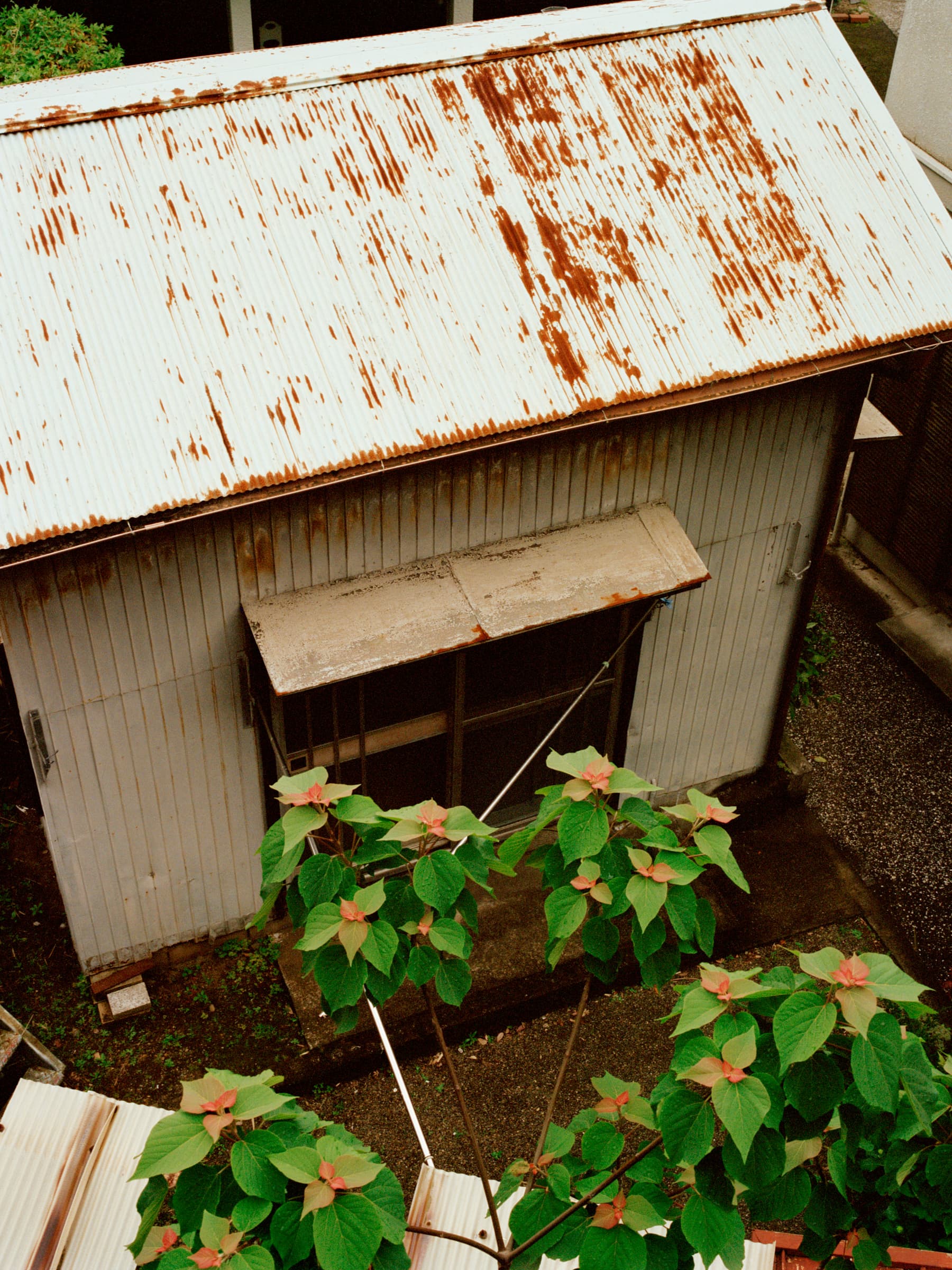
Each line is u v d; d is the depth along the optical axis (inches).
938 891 327.9
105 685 231.5
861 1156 137.5
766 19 285.6
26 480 199.9
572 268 243.4
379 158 244.5
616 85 267.0
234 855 274.2
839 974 97.7
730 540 284.8
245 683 246.8
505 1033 283.4
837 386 267.7
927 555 410.3
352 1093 270.8
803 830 339.0
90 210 225.0
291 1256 97.0
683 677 305.0
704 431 260.2
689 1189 119.3
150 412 210.1
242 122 241.4
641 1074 277.4
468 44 262.2
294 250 230.8
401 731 276.5
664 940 120.7
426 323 230.4
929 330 256.5
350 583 243.0
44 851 308.3
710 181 260.8
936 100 396.5
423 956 119.6
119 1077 265.4
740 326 246.5
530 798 312.0
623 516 264.8
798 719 378.0
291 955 286.2
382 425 219.0
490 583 246.8
